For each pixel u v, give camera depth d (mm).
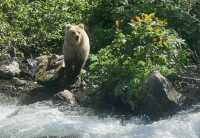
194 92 15758
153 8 19328
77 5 21234
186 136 13102
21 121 14406
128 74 15945
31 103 16031
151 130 13438
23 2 21516
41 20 20469
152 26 17047
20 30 20219
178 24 19344
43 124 14117
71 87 16969
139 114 15117
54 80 17359
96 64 16797
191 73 17141
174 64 16781
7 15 20688
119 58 16406
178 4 20125
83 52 17469
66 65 17625
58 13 20719
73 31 17141
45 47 19984
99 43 19234
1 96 16531
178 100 15047
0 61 18516
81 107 15602
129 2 20078
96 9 20344
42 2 21625
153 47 16438
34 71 18078
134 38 16750
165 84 15008
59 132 13625
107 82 16219
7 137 13555
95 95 16250
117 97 15875
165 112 14758
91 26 20297
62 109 15383
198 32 19328
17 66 18297
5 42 19562
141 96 15164
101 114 15148
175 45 17375
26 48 19812
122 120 14664
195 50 19000
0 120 14641
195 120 13797
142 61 16031
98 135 13383
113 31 19094
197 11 20312
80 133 13531
